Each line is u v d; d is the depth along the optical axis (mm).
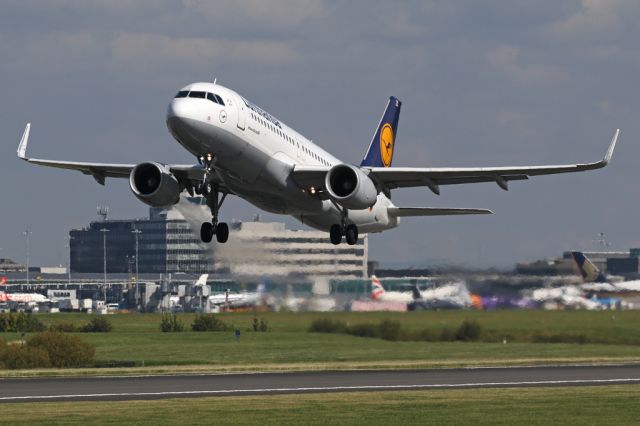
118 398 125188
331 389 134375
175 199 160000
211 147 151875
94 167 175375
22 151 174500
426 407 114750
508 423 104500
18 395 128500
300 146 170375
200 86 152375
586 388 132500
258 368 167250
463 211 195000
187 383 142500
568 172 167375
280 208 171375
